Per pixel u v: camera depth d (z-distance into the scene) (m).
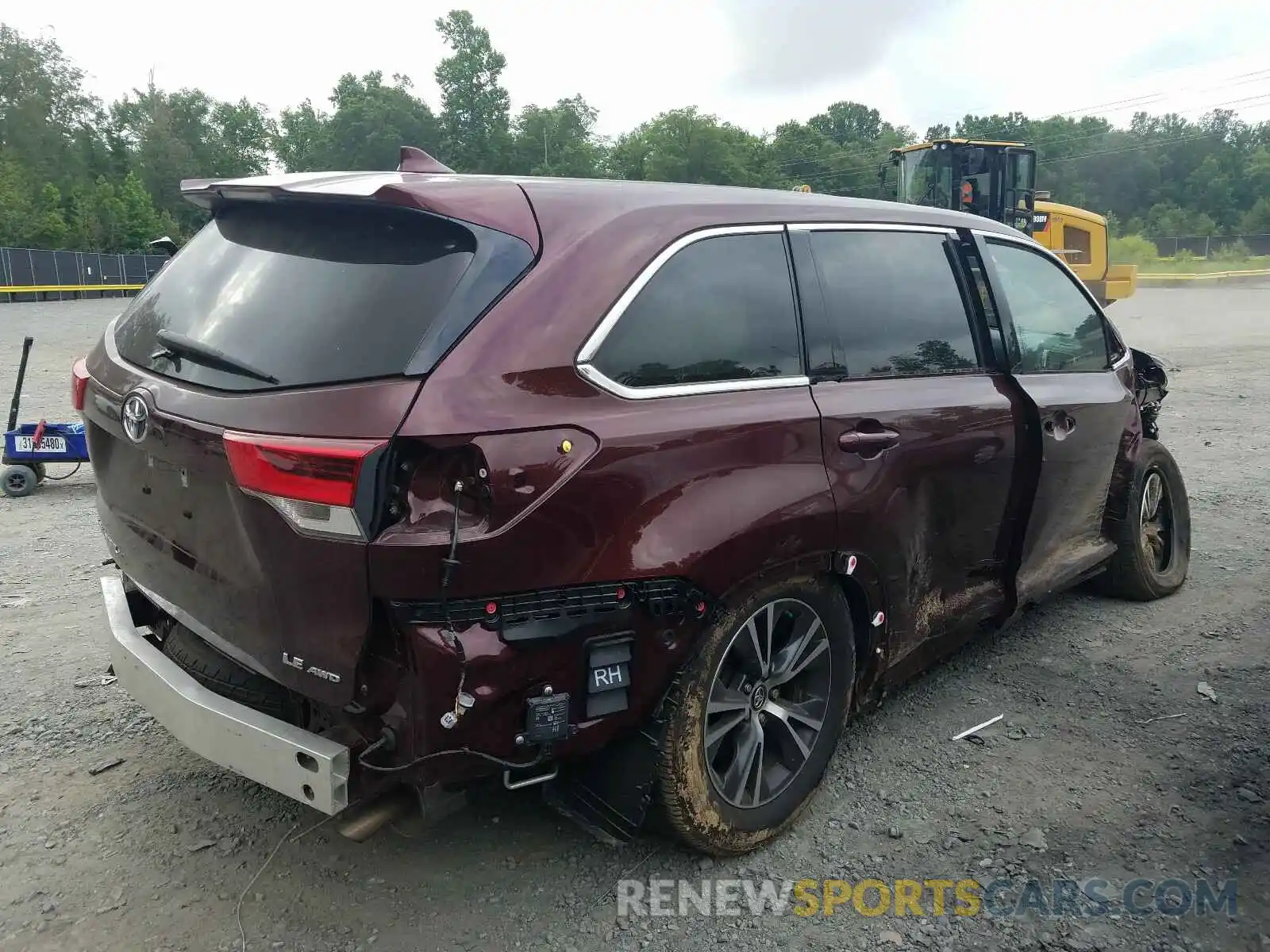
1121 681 4.12
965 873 2.91
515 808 3.21
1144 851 2.99
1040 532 4.03
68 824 3.09
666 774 2.69
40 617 4.76
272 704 2.58
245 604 2.51
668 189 2.98
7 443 7.25
